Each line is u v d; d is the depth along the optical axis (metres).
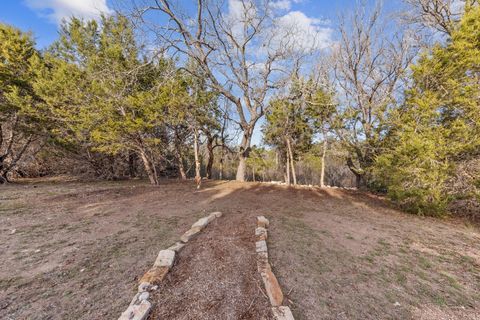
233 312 1.99
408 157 5.73
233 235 3.84
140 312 1.86
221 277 2.54
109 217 4.89
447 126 5.73
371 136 10.13
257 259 2.97
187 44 10.64
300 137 13.92
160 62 10.05
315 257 3.28
